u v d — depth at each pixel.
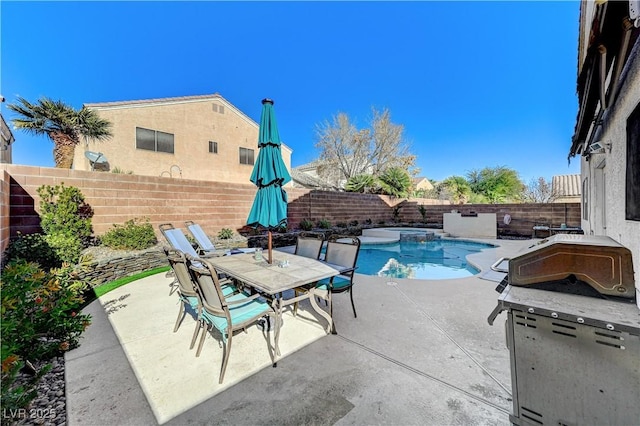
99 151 12.87
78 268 4.17
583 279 1.59
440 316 3.85
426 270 7.88
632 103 2.86
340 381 2.44
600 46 2.60
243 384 2.43
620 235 3.54
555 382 1.47
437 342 3.11
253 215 4.25
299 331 3.44
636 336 1.26
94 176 6.57
